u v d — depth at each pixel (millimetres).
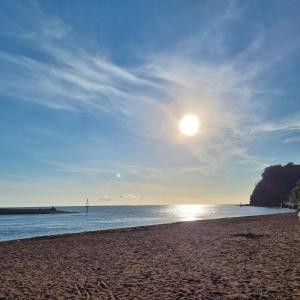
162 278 11359
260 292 9000
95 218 93125
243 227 32719
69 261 15953
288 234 24266
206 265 13383
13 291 10227
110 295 9461
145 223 63062
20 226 60000
